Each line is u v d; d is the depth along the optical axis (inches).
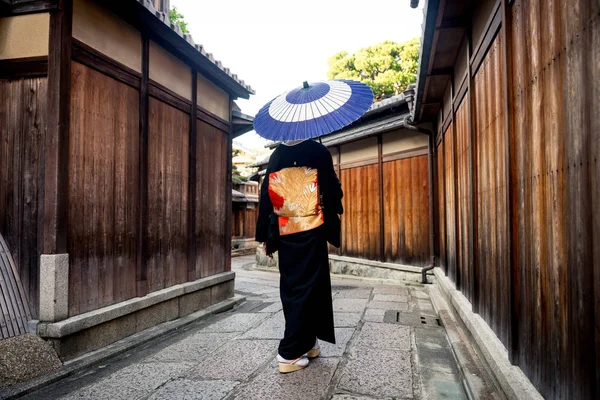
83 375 119.3
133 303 155.3
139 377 114.0
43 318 124.1
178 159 199.2
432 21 148.7
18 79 135.9
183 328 179.0
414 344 137.6
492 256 118.3
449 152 223.8
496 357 97.4
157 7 219.1
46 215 126.1
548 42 71.9
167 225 188.2
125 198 159.2
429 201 298.7
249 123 276.8
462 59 171.5
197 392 100.8
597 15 52.6
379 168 352.2
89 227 139.9
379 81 722.8
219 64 220.7
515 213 93.7
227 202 253.6
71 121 133.0
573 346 61.4
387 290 272.4
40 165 132.4
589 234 55.9
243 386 103.0
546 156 73.4
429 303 220.8
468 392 95.3
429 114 280.1
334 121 108.6
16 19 135.5
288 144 118.3
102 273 145.5
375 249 358.0
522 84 88.0
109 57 151.5
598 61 52.5
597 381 53.5
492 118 118.1
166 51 189.6
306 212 113.3
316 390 98.4
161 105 185.2
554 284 69.6
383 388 99.3
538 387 77.5
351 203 393.7
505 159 99.0
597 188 53.3
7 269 128.6
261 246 563.8
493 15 111.8
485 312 128.9
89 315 133.3
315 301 112.8
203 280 213.9
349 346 135.3
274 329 165.2
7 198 135.0
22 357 112.7
